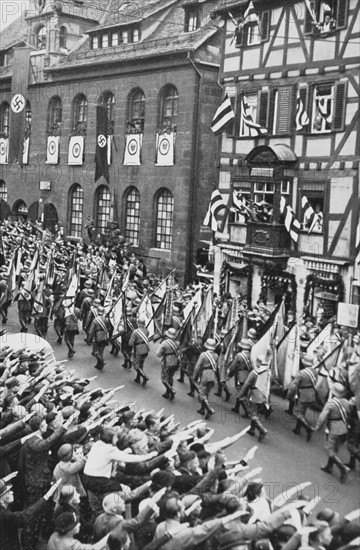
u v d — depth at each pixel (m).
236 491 8.79
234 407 17.08
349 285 24.25
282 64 26.62
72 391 12.87
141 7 37.22
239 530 7.70
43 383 12.82
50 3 39.44
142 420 11.80
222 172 29.47
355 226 24.06
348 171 24.36
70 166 38.28
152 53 33.06
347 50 24.28
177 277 32.47
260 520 8.30
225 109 27.53
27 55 40.62
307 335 19.19
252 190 27.36
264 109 27.30
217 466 9.15
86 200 37.38
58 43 39.34
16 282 24.55
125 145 34.97
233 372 16.77
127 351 20.20
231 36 28.67
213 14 29.27
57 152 38.94
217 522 7.75
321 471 13.34
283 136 26.61
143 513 8.02
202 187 32.34
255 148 26.75
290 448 14.54
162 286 23.58
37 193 40.22
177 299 23.77
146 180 34.00
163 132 33.00
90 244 33.75
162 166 33.19
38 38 41.00
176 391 18.41
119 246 32.88
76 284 21.05
